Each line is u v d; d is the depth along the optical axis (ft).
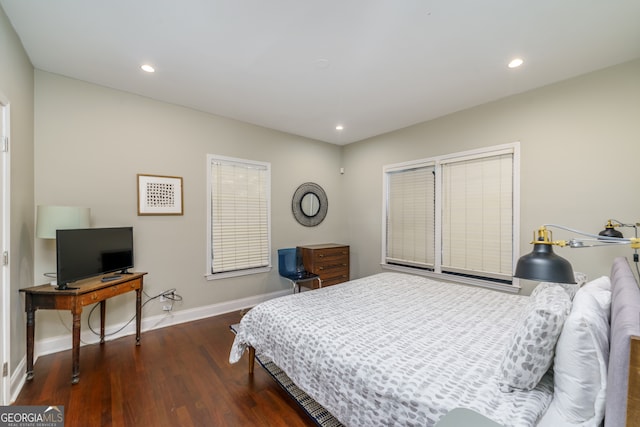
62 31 6.31
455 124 11.14
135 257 9.60
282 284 13.78
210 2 5.40
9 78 6.02
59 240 6.76
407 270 13.08
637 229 7.30
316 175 15.24
